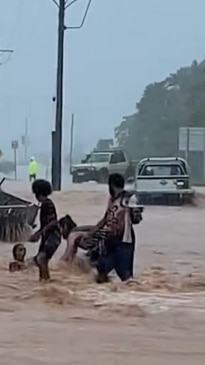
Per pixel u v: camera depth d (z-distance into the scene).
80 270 26.50
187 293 24.25
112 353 17.17
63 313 20.84
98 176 100.00
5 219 37.28
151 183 65.19
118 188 25.61
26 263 27.05
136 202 66.00
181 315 20.72
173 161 66.81
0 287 24.12
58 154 79.56
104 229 25.50
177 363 16.50
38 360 16.55
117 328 19.36
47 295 22.86
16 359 16.59
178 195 65.06
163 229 46.16
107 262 25.36
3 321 19.97
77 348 17.50
